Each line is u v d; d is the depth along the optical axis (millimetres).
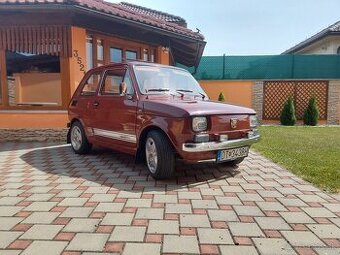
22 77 8008
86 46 7957
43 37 7543
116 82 5164
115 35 8602
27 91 8062
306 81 15039
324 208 3285
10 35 7598
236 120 4168
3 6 6770
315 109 14211
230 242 2561
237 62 16141
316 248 2465
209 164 5270
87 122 5695
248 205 3379
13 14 7484
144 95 4570
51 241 2566
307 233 2717
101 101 5285
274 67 16047
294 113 14250
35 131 7895
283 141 8094
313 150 6652
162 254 2377
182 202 3465
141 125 4395
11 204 3396
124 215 3092
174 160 4207
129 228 2805
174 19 15812
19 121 7883
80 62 7762
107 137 5199
